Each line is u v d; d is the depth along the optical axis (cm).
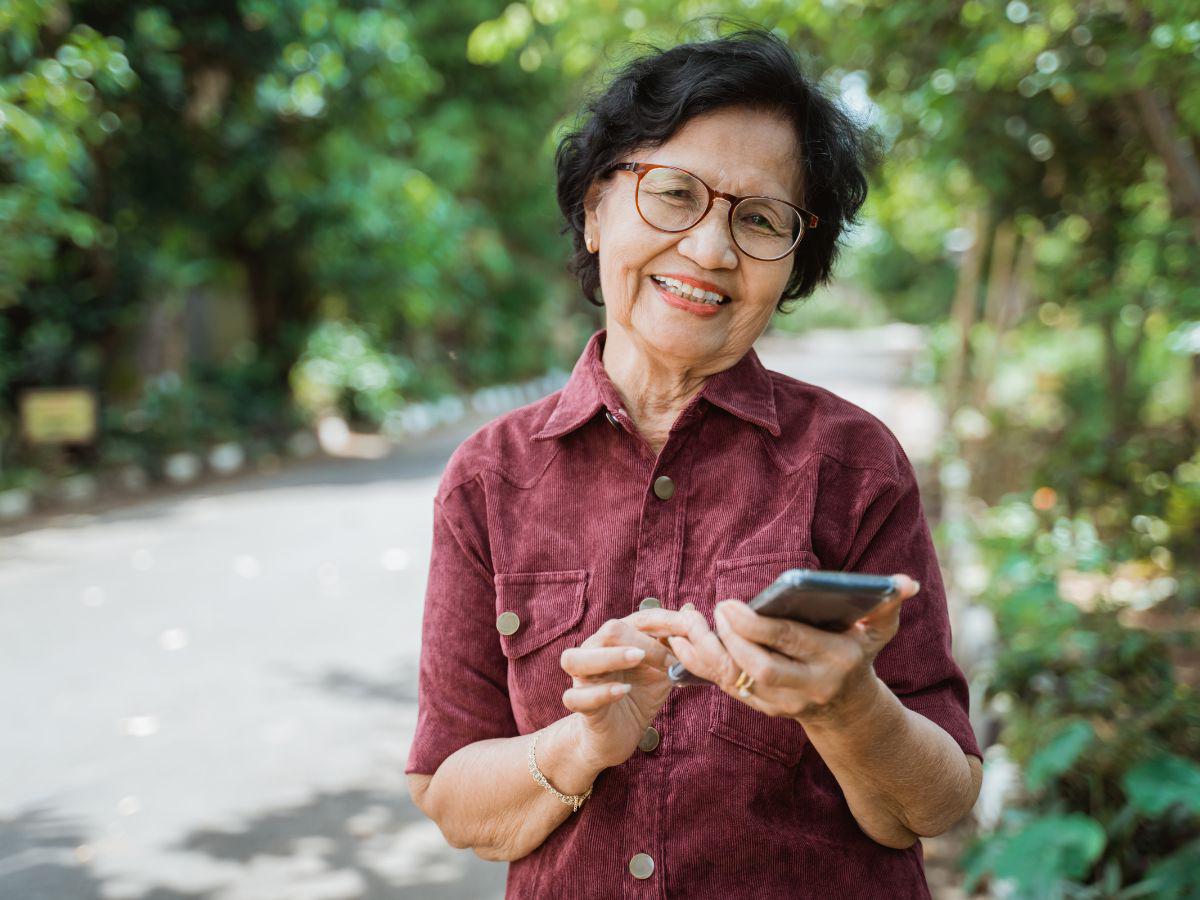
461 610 131
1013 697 347
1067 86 457
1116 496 591
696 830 120
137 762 429
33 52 845
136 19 1040
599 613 124
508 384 2250
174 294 1308
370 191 1409
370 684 514
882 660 122
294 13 1121
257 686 511
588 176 132
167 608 647
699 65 123
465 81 1906
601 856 122
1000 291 1220
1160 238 637
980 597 500
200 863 354
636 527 126
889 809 119
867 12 517
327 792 404
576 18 620
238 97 1222
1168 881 252
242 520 941
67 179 868
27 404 1123
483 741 129
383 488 1121
